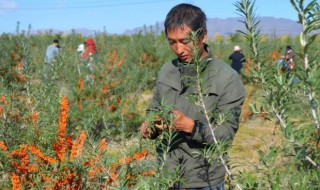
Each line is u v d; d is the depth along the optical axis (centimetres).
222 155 167
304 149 140
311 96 131
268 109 150
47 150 259
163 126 186
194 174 199
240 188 159
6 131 303
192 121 184
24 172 264
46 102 341
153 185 184
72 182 239
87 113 599
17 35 1903
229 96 194
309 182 138
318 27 123
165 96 211
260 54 147
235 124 191
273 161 147
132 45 1480
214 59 200
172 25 188
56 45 1266
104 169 205
